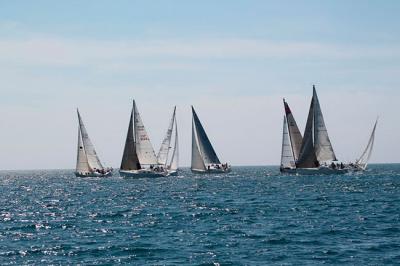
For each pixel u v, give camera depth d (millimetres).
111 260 139125
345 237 164000
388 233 170000
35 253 149250
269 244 154875
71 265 134750
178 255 142625
